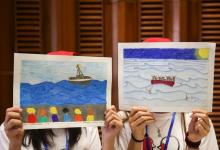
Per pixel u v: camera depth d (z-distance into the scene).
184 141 1.27
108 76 1.19
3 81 2.00
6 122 1.08
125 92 1.22
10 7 2.01
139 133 1.20
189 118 1.30
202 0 2.02
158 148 1.26
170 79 1.20
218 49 2.03
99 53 2.04
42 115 1.14
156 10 2.02
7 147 1.21
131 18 2.01
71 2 2.00
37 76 1.14
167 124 1.29
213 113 2.04
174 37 2.00
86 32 2.04
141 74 1.21
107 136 1.18
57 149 1.22
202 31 2.02
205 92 1.20
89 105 1.18
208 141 1.30
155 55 1.20
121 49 1.21
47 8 2.01
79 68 1.17
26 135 1.22
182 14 1.99
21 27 2.01
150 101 1.21
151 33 2.02
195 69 1.20
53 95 1.16
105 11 2.03
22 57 1.12
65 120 1.16
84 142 1.25
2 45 2.00
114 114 1.17
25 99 1.13
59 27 1.99
